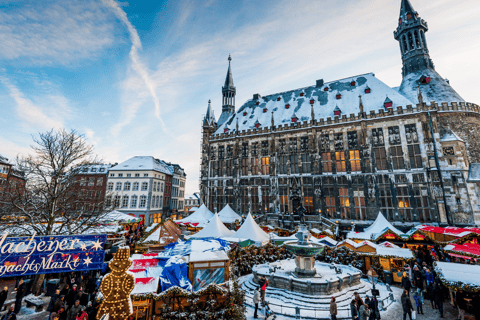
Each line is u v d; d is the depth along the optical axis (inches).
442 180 1129.4
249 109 1979.6
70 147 707.4
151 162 2218.3
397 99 1349.7
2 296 434.9
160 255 490.6
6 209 647.1
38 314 477.4
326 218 1327.5
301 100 1752.0
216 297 406.9
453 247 646.5
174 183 2677.2
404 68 1561.3
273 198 1510.8
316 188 1398.9
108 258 631.2
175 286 375.6
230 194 1701.5
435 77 1380.4
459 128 1194.6
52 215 644.7
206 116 1979.6
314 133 1465.3
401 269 679.7
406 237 838.5
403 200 1207.6
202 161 1877.5
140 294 364.8
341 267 724.0
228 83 2265.0
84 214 768.3
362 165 1311.5
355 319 412.8
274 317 469.4
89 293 518.9
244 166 1695.4
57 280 575.2
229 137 1784.0
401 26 1560.0
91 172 2087.8
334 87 1700.3
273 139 1587.1
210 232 839.1
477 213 1055.0
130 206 2034.9
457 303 471.5
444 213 1103.6
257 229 844.6
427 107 1220.5
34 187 674.2
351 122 1374.3
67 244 283.0
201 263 417.4
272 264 759.7
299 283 575.5
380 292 602.9
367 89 1508.4
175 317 366.9
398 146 1262.3
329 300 526.9
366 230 990.4
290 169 1525.6
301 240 645.9
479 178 1073.5
